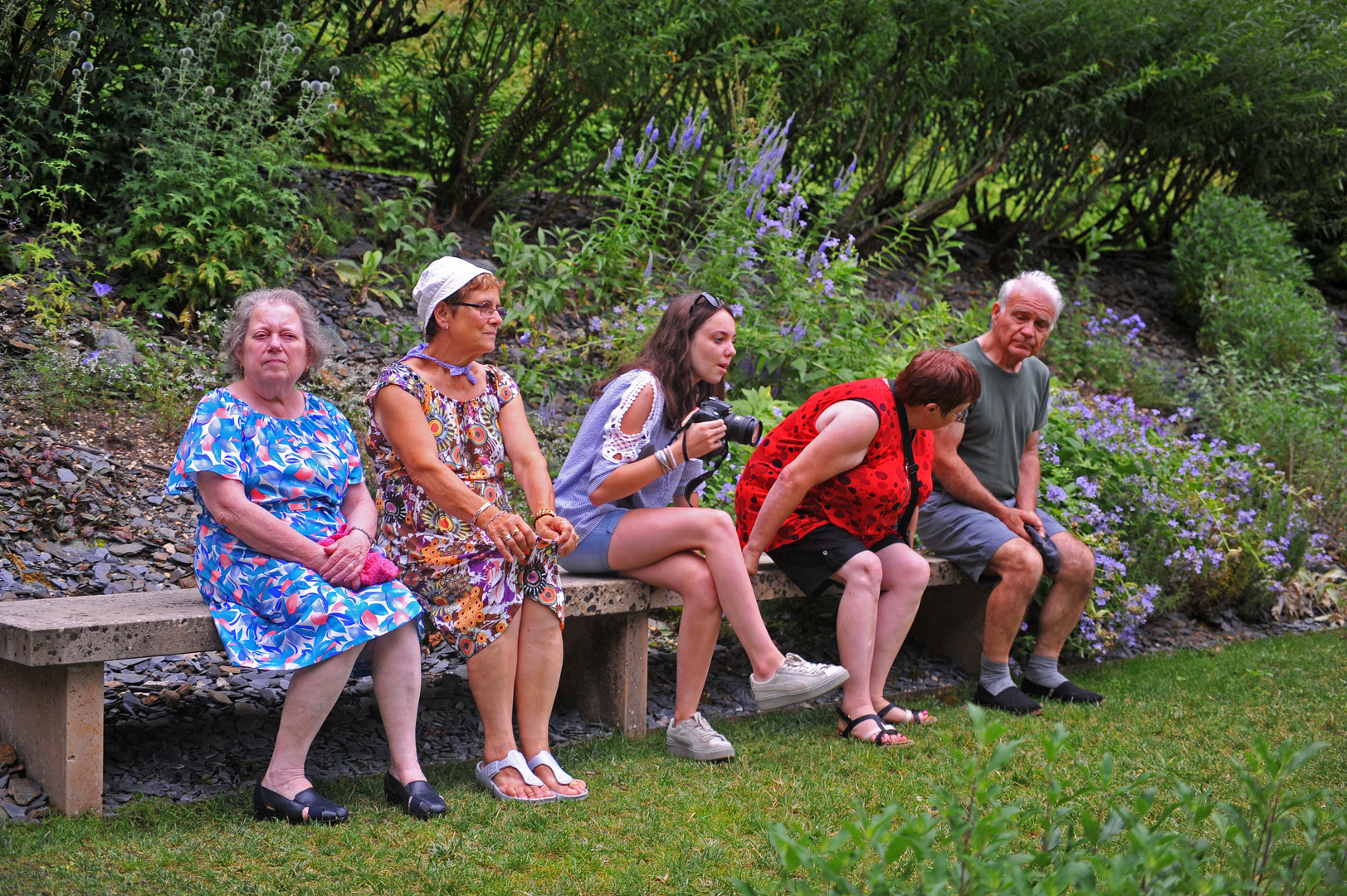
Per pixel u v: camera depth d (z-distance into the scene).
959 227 9.70
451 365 2.96
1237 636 5.25
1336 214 10.37
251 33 6.17
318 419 2.92
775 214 6.44
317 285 5.84
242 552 2.71
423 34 7.01
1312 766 3.20
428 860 2.38
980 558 4.04
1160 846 1.34
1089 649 4.49
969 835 1.44
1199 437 6.47
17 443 4.22
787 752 3.28
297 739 2.62
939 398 3.54
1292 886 1.50
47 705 2.59
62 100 5.73
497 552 2.90
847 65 7.47
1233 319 8.49
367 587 2.73
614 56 6.56
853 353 5.57
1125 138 8.95
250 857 2.37
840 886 1.34
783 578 3.71
